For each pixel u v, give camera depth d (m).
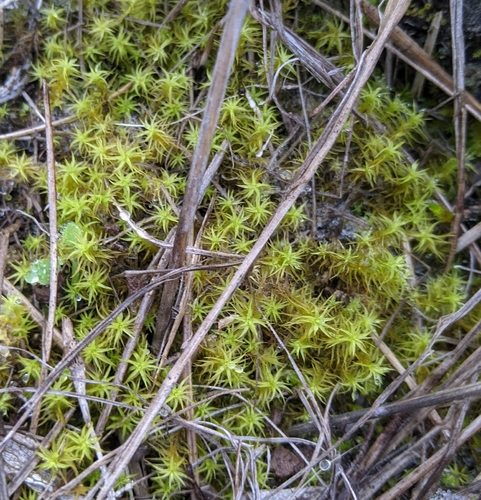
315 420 0.08
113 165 0.09
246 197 0.09
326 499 0.07
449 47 0.09
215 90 0.05
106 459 0.07
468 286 0.09
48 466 0.07
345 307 0.09
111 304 0.08
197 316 0.08
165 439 0.08
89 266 0.08
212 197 0.09
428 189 0.09
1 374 0.08
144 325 0.08
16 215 0.09
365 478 0.08
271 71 0.09
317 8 0.09
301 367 0.08
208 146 0.06
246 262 0.07
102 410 0.07
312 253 0.09
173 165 0.09
